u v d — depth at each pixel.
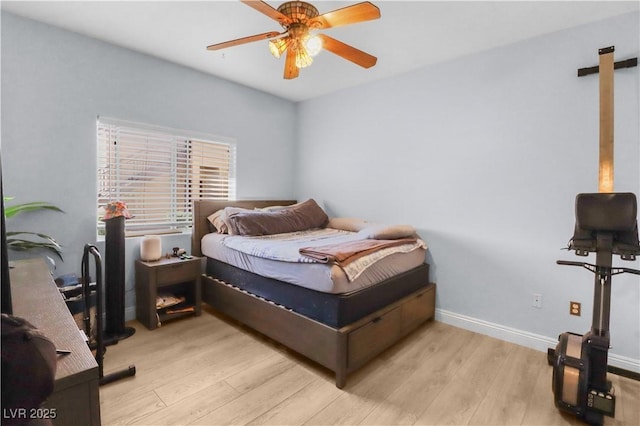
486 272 2.70
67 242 2.51
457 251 2.87
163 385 1.91
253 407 1.74
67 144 2.49
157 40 2.60
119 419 1.62
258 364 2.17
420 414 1.71
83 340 1.00
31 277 1.70
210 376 2.02
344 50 1.96
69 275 2.42
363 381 2.00
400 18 2.18
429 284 2.98
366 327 2.06
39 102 2.35
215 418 1.65
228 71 3.26
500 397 1.86
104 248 2.69
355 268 2.05
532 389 1.94
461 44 2.56
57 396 0.79
